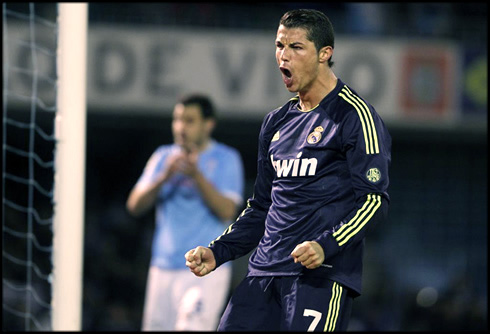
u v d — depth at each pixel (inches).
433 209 1969.7
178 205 935.0
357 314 1731.1
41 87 1519.4
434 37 1690.5
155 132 1932.8
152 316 941.8
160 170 973.2
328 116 534.6
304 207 535.8
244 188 1935.3
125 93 1573.6
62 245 802.2
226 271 928.9
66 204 805.9
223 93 1608.0
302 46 525.0
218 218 936.9
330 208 531.2
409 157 1974.7
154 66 1587.1
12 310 1488.7
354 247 542.0
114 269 1691.7
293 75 528.7
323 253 494.6
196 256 547.2
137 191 957.2
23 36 1512.1
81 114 814.5
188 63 1599.4
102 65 1569.9
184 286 925.8
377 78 1651.1
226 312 555.2
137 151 1936.5
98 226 1797.5
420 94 1668.3
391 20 1798.7
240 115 1621.6
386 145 528.4
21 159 1836.9
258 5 1750.7
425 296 1815.9
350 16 1809.8
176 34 1600.6
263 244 553.9
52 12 1544.0
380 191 513.3
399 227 1953.7
